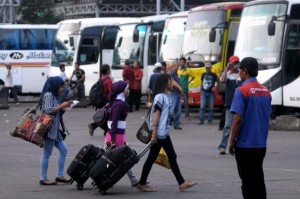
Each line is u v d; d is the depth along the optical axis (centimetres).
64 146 2677
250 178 1994
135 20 7194
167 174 2917
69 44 7356
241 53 5103
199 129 4788
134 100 6412
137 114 6131
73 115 6006
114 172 2453
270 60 4934
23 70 7950
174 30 6556
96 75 7256
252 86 2002
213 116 5700
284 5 4916
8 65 7262
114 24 7294
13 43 7925
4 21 10594
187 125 5072
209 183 2695
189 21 5909
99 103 4097
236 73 3403
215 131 4656
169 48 6544
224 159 3334
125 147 2459
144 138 2486
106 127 2611
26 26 7969
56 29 8044
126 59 6769
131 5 10850
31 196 2442
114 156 2450
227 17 5672
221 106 5334
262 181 2006
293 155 3497
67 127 4991
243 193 2008
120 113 2514
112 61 7175
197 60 5728
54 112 2592
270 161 3297
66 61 7362
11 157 3412
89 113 6212
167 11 10988
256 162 1995
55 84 2598
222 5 5734
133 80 6331
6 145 3928
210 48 5709
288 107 4988
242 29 5141
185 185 2516
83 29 7300
